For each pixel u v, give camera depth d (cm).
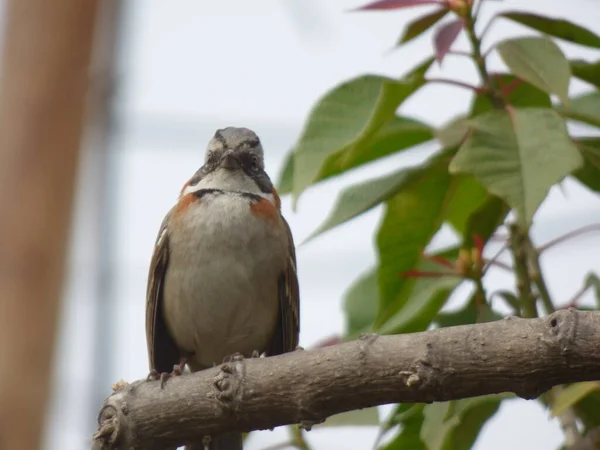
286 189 1122
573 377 811
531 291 1070
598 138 1105
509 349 820
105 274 774
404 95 1034
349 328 1197
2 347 909
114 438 945
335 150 1042
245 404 909
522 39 1031
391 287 1150
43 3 961
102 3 954
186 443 959
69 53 956
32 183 941
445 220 1209
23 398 895
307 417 894
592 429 1063
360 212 1067
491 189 957
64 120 951
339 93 1080
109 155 814
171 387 946
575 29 1096
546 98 1137
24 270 927
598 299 1091
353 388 872
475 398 1005
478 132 990
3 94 955
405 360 852
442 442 1012
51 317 927
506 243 1096
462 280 1092
